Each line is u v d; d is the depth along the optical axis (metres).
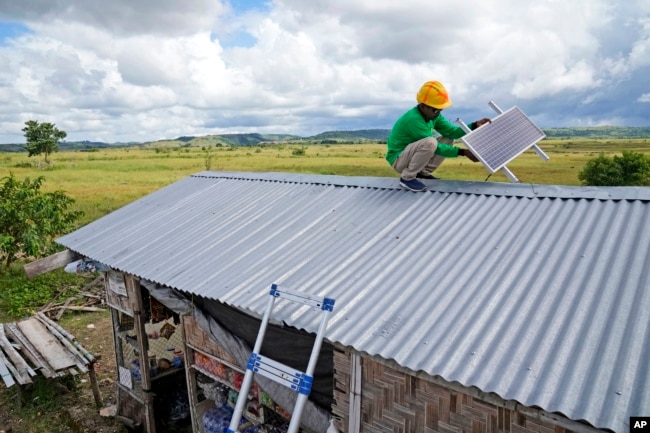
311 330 3.57
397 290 3.80
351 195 5.82
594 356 2.72
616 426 2.28
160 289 5.64
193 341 5.75
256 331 4.68
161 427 7.12
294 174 7.12
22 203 13.66
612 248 3.57
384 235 4.69
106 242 6.56
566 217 4.12
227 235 5.68
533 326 3.06
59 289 12.77
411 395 3.34
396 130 5.34
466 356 2.95
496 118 5.36
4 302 11.88
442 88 4.98
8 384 6.75
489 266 3.79
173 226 6.46
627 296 3.08
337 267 4.34
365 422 3.62
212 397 5.92
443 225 4.57
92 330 10.63
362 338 3.33
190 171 48.19
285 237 5.21
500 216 4.43
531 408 2.62
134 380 6.88
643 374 2.53
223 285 4.53
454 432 3.16
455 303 3.47
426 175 5.72
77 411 7.45
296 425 3.33
